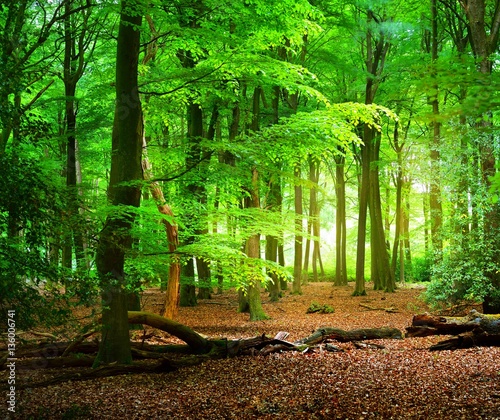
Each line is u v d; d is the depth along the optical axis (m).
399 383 7.28
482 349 9.73
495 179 5.04
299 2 10.12
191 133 18.55
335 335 11.29
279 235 14.86
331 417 5.95
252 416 6.09
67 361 8.96
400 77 22.00
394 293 25.42
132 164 8.79
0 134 8.29
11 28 5.57
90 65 19.27
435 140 17.53
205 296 24.48
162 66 16.08
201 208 12.52
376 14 22.70
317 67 23.12
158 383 7.75
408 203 33.44
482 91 4.38
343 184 30.47
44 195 4.98
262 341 10.31
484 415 5.69
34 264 4.61
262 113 20.19
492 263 14.31
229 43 9.42
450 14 19.95
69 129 15.47
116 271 8.24
